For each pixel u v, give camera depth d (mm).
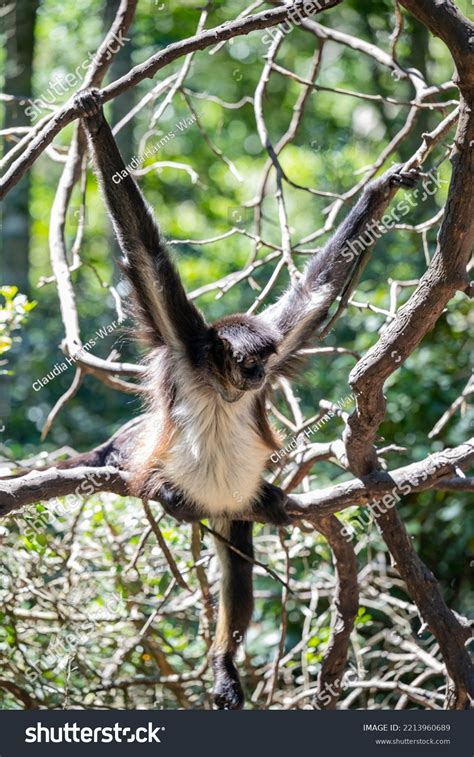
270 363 10898
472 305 17438
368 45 13547
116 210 9805
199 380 10664
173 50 8523
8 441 20328
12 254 25719
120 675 14695
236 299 26297
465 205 8242
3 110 26562
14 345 23703
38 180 33250
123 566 14156
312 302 10883
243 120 32594
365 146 29469
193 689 14953
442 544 17609
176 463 10734
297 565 17516
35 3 25172
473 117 7977
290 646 16281
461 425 16984
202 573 13000
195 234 32969
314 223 29719
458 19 7695
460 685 10438
